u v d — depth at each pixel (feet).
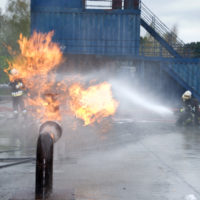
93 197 15.72
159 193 16.47
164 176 19.84
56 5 84.53
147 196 15.98
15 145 30.12
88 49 85.87
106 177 19.38
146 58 86.07
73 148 28.94
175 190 17.03
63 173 20.25
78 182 18.29
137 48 86.22
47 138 16.16
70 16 85.30
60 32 85.15
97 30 85.87
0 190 16.55
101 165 22.54
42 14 84.64
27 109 47.01
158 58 85.81
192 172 20.90
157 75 87.35
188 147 30.42
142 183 18.26
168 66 85.76
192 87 84.79
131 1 85.76
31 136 35.60
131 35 86.02
